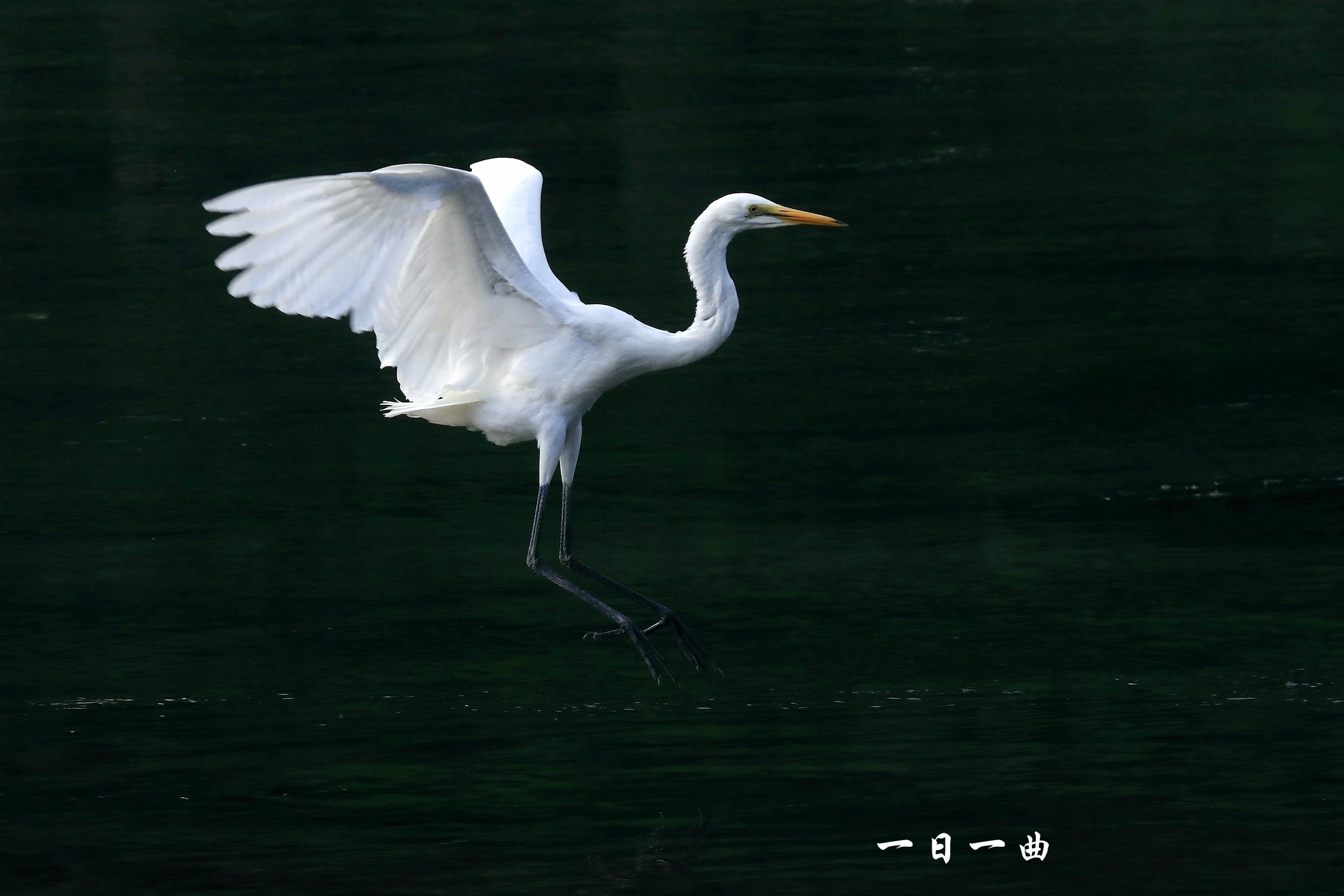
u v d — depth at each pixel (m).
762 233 21.17
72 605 12.35
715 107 24.98
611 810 9.23
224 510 14.35
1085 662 11.16
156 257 20.20
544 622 12.13
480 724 10.38
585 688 10.93
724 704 10.62
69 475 15.02
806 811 9.19
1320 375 17.23
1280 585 12.50
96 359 17.67
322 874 8.61
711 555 13.37
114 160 22.83
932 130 24.12
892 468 15.24
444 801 9.37
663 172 22.42
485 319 10.06
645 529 13.97
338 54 27.39
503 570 13.16
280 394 17.03
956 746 9.92
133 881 8.54
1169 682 10.79
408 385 10.23
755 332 18.48
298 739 10.17
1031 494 14.62
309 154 22.77
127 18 29.44
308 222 8.88
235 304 19.16
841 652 11.43
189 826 9.09
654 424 16.38
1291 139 23.75
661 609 10.59
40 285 19.44
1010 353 17.88
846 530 13.88
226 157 22.81
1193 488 14.69
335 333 18.67
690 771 9.68
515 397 10.40
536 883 8.50
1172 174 22.70
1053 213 21.55
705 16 29.61
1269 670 10.97
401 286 9.55
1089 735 10.05
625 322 10.41
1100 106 25.11
